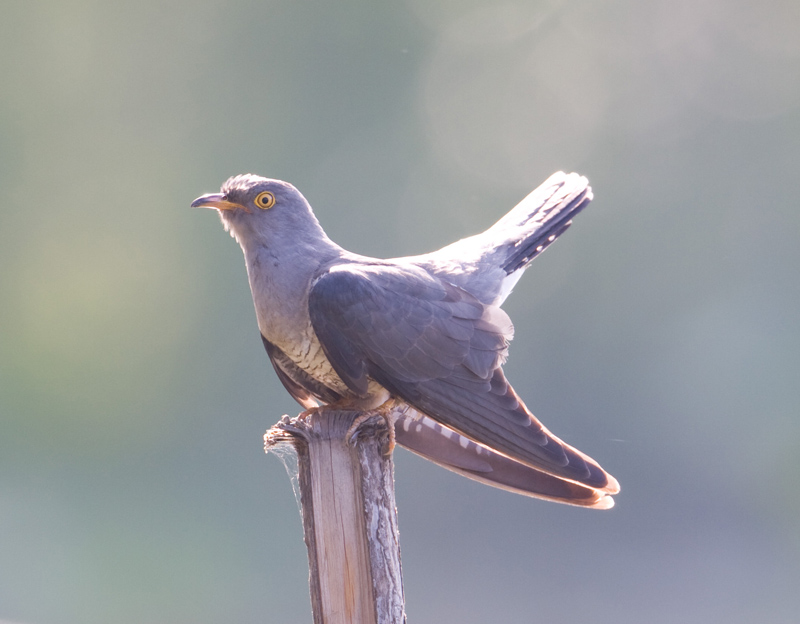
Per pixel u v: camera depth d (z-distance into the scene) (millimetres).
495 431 4895
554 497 4953
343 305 5066
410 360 5047
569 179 6363
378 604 4094
